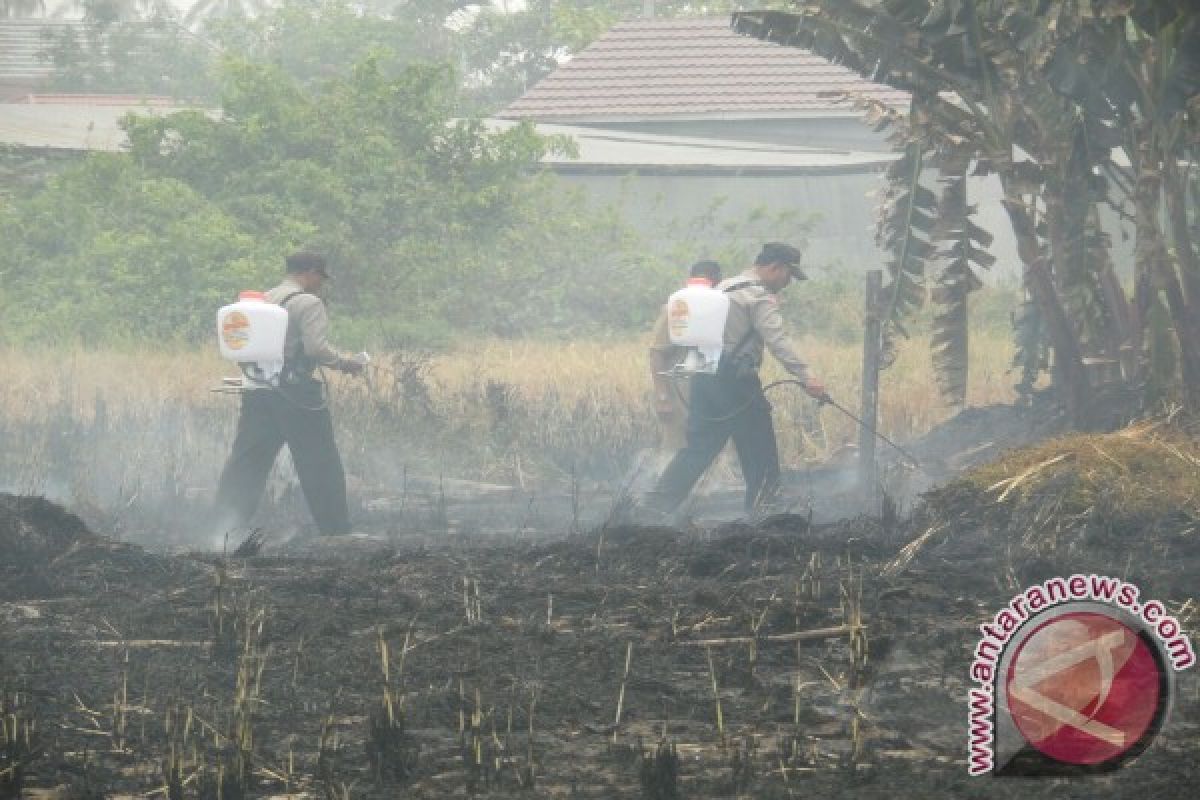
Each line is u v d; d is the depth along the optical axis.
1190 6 37.31
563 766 17.73
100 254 67.25
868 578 26.55
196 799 16.62
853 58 40.53
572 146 81.06
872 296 43.34
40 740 18.16
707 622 23.64
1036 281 40.72
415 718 19.41
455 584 26.75
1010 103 40.22
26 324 64.94
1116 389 40.81
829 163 94.62
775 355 38.06
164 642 22.66
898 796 16.47
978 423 46.12
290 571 28.02
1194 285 39.09
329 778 17.25
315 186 71.81
